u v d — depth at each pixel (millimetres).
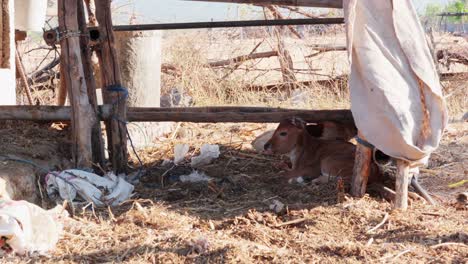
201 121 9055
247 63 13227
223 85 12297
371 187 8508
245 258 7219
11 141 8789
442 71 13000
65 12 8523
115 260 7230
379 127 8039
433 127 8031
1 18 9500
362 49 8023
